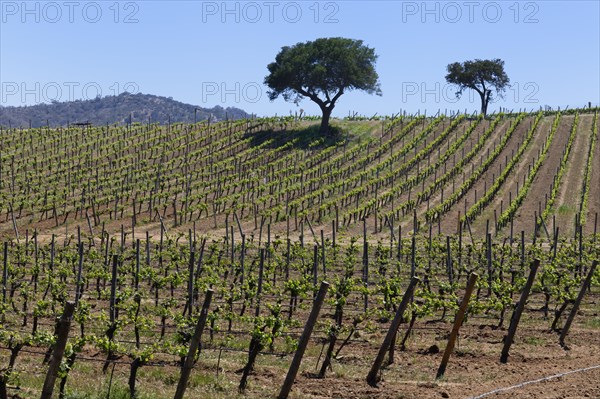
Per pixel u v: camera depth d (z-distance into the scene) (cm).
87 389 1540
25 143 7644
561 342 2194
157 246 4291
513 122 9238
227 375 1744
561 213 6012
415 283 1678
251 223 5662
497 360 1964
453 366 1895
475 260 3903
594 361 1920
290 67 8662
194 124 8700
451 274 3148
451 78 11806
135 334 2109
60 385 1470
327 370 1814
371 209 6066
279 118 9106
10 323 2383
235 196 6009
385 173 7212
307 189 6606
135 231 5247
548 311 2758
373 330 2167
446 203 6038
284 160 7550
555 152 8019
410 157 7856
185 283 3061
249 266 3469
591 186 6775
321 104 8862
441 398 1546
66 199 5953
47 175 6662
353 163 7581
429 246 3916
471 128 8812
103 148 7469
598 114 9506
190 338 1770
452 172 7194
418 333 2327
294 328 2359
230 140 8238
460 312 1772
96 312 2552
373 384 1681
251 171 7000
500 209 6122
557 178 6825
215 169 6919
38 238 4866
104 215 5659
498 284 2712
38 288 3086
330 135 8712
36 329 2184
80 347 1595
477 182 7081
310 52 8794
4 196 5597
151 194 5825
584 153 7944
